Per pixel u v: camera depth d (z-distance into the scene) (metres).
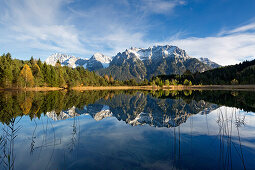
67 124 12.67
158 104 27.64
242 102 26.67
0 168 5.62
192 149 7.45
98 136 9.60
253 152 7.10
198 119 14.66
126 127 11.89
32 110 17.86
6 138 8.98
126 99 37.62
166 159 6.46
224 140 8.77
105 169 5.63
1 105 20.06
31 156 6.73
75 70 89.50
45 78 67.38
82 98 35.28
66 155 6.85
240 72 130.62
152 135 9.78
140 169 5.55
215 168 5.74
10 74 54.09
